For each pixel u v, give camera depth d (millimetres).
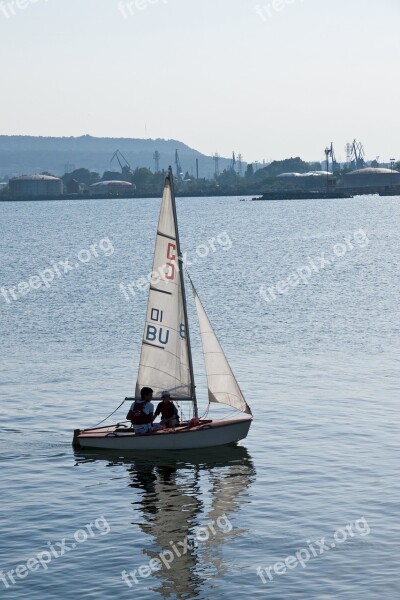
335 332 101875
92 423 64375
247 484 51156
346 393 71688
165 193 60344
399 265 194500
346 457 55156
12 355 90250
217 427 58844
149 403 59188
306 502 47781
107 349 93000
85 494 50094
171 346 60875
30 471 54156
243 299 134250
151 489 50844
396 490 48969
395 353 88438
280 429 62000
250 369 81562
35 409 68250
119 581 39188
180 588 38438
